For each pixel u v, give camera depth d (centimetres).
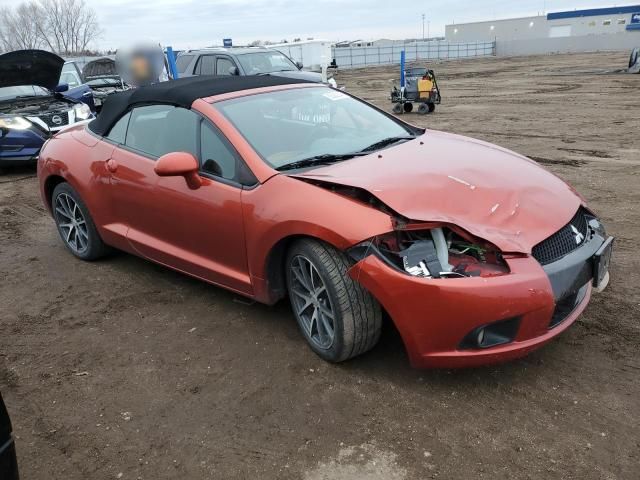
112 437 272
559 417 265
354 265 278
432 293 259
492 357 265
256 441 263
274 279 339
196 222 365
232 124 358
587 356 310
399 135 412
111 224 447
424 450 250
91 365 335
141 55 734
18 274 482
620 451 242
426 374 303
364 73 4028
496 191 301
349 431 265
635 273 409
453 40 9550
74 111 978
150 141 407
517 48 6462
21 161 901
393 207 276
